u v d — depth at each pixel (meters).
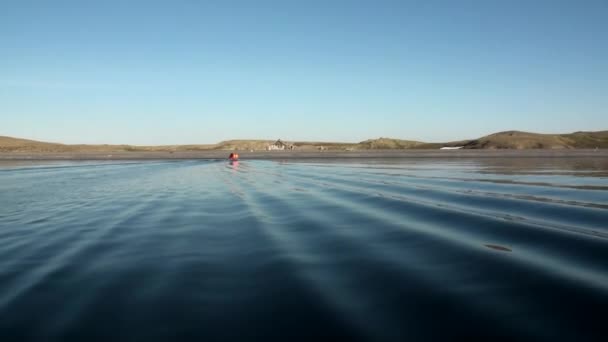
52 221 9.58
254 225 8.58
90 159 69.12
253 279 4.97
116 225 8.91
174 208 11.45
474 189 14.27
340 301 4.17
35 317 4.00
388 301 4.13
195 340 3.45
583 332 3.33
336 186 17.08
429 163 39.81
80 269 5.57
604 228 7.00
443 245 6.26
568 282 4.38
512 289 4.29
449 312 3.80
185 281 4.97
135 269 5.52
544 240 6.29
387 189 15.21
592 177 19.28
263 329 3.60
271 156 78.44
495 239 6.53
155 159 68.69
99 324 3.82
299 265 5.50
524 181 17.30
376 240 6.84
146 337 3.54
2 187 19.05
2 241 7.42
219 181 21.25
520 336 3.31
